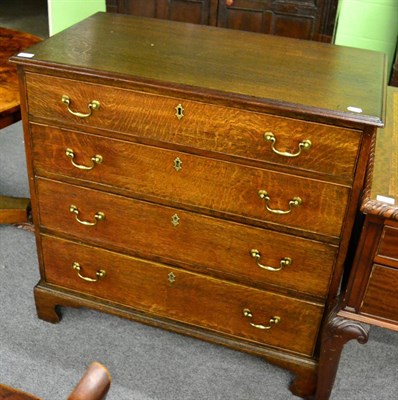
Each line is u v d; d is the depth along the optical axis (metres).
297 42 1.72
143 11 2.71
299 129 1.31
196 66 1.47
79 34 1.64
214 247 1.55
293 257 1.49
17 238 2.26
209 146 1.40
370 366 1.80
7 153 2.83
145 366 1.75
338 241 1.42
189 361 1.78
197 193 1.48
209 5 2.61
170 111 1.38
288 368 1.64
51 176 1.60
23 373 1.69
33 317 1.90
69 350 1.78
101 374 0.69
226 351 1.82
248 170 1.40
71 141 1.52
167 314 1.73
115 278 1.72
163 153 1.45
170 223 1.56
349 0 2.56
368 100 1.35
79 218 1.65
